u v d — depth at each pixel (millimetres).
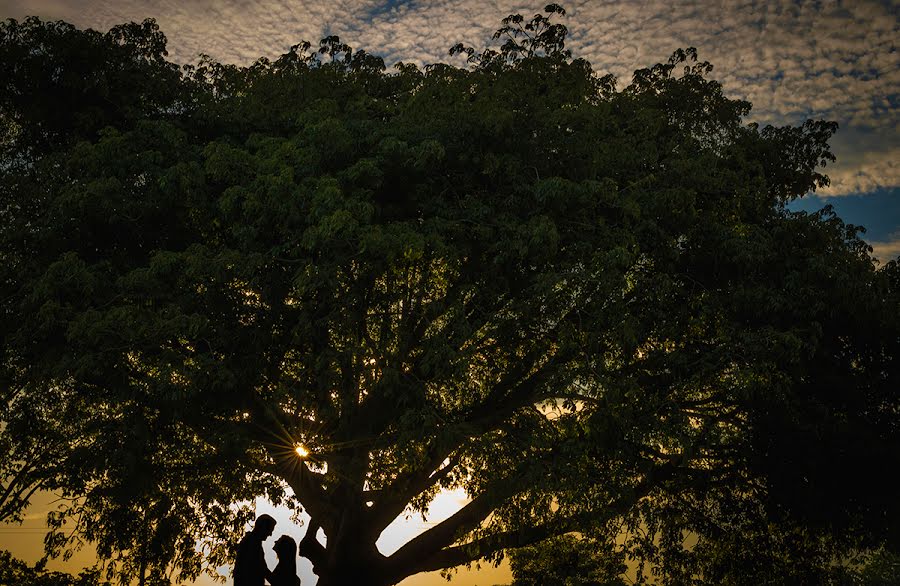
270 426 16688
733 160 18516
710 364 15344
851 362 17797
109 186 13789
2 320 15531
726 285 16578
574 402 15703
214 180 14625
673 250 15484
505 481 15336
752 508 18953
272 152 14172
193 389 13492
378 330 15117
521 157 15250
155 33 17703
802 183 19984
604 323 14305
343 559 18766
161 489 18547
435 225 13773
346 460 15688
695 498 19641
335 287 12781
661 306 15680
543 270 14734
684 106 19375
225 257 13195
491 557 18328
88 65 16609
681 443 14844
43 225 14969
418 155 13555
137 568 20969
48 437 21219
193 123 16672
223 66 18641
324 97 16969
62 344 14633
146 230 15164
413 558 18906
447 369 13930
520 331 15359
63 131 17297
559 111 15250
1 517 21047
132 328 13406
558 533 17172
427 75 17062
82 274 13531
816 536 18891
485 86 16250
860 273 16359
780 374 15539
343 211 12219
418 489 18750
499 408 17281
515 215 14359
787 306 15625
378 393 15750
